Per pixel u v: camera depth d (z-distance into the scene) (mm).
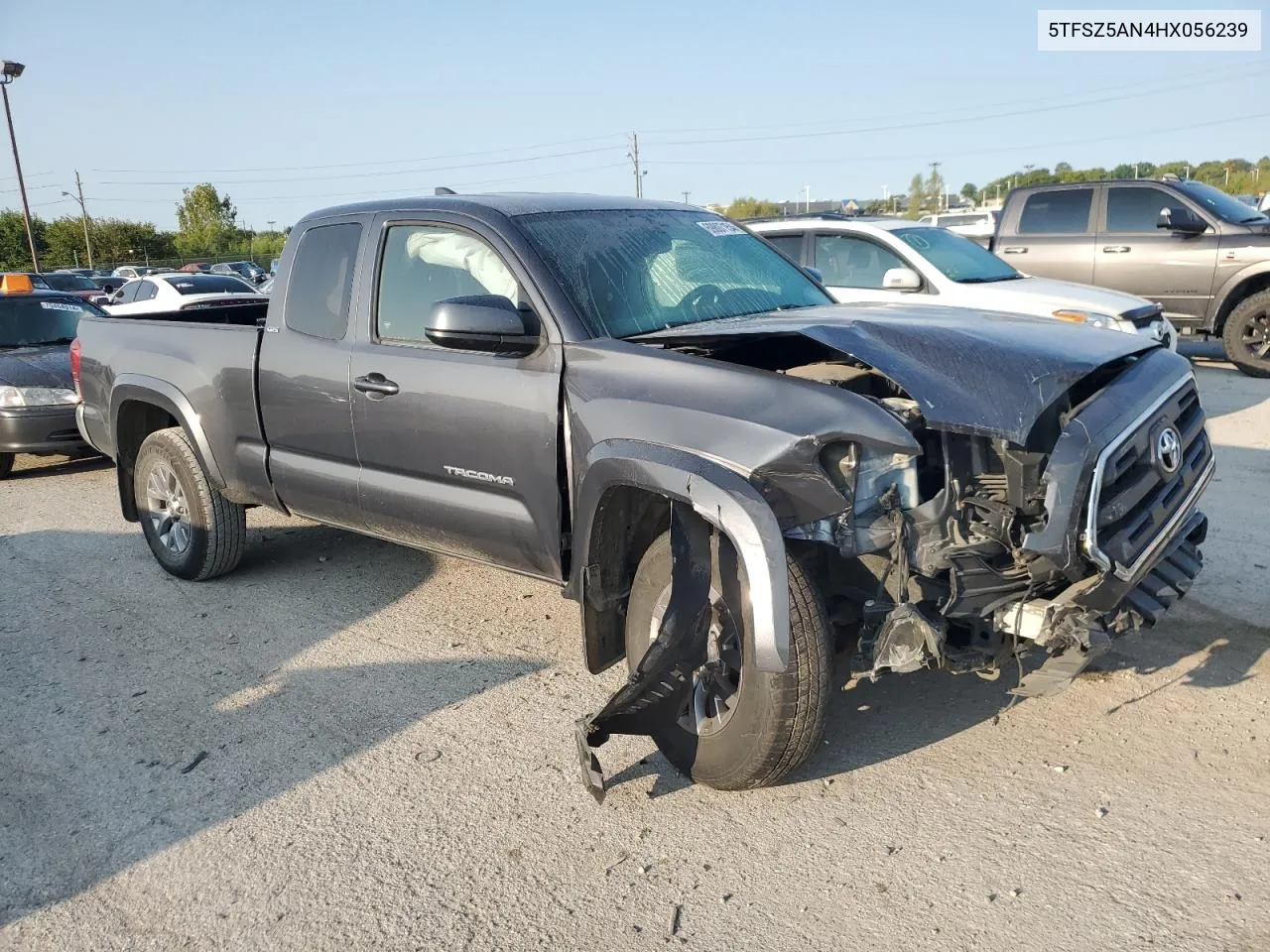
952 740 3613
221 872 3094
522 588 5371
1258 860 2893
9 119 37562
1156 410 3295
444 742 3801
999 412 2926
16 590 5719
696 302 4094
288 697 4219
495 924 2811
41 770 3732
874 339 3168
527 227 3996
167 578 5797
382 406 4254
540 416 3691
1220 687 3861
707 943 2695
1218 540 5438
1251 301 10531
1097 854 2955
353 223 4535
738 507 2922
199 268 48156
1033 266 11727
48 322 9773
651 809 3314
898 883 2883
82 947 2799
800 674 2996
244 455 5051
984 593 3027
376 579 5602
